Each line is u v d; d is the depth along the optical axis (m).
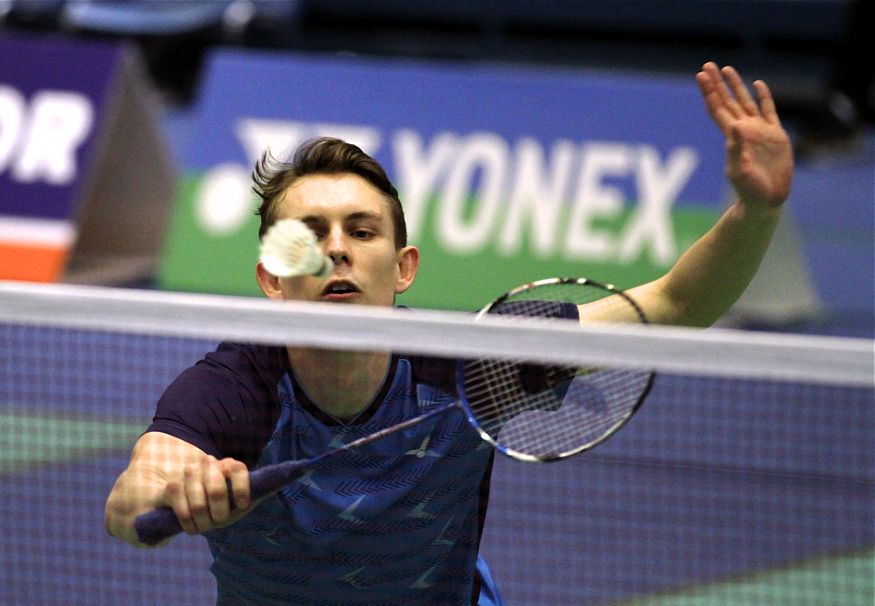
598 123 27.75
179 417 8.05
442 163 27.91
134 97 29.53
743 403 20.28
